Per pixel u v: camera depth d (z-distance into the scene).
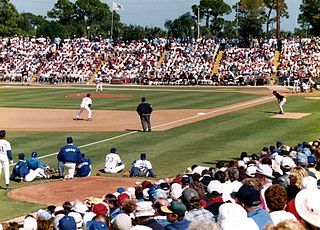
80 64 122.94
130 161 34.69
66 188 27.16
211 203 14.06
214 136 44.34
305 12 154.88
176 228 11.30
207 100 74.94
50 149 38.91
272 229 8.23
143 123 47.09
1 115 58.69
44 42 133.88
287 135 44.41
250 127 49.03
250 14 163.62
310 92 86.88
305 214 9.27
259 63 113.06
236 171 20.09
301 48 117.06
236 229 9.31
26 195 25.78
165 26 181.38
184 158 35.28
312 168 23.80
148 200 16.97
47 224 13.52
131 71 117.44
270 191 11.49
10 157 27.69
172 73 114.06
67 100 76.38
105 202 17.59
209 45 123.88
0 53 128.62
